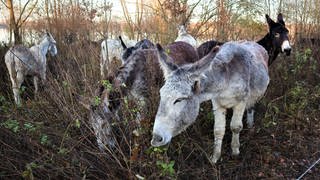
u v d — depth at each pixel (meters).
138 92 4.07
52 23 8.28
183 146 3.78
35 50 7.04
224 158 3.91
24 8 8.43
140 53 4.23
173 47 4.69
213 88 3.22
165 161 3.26
